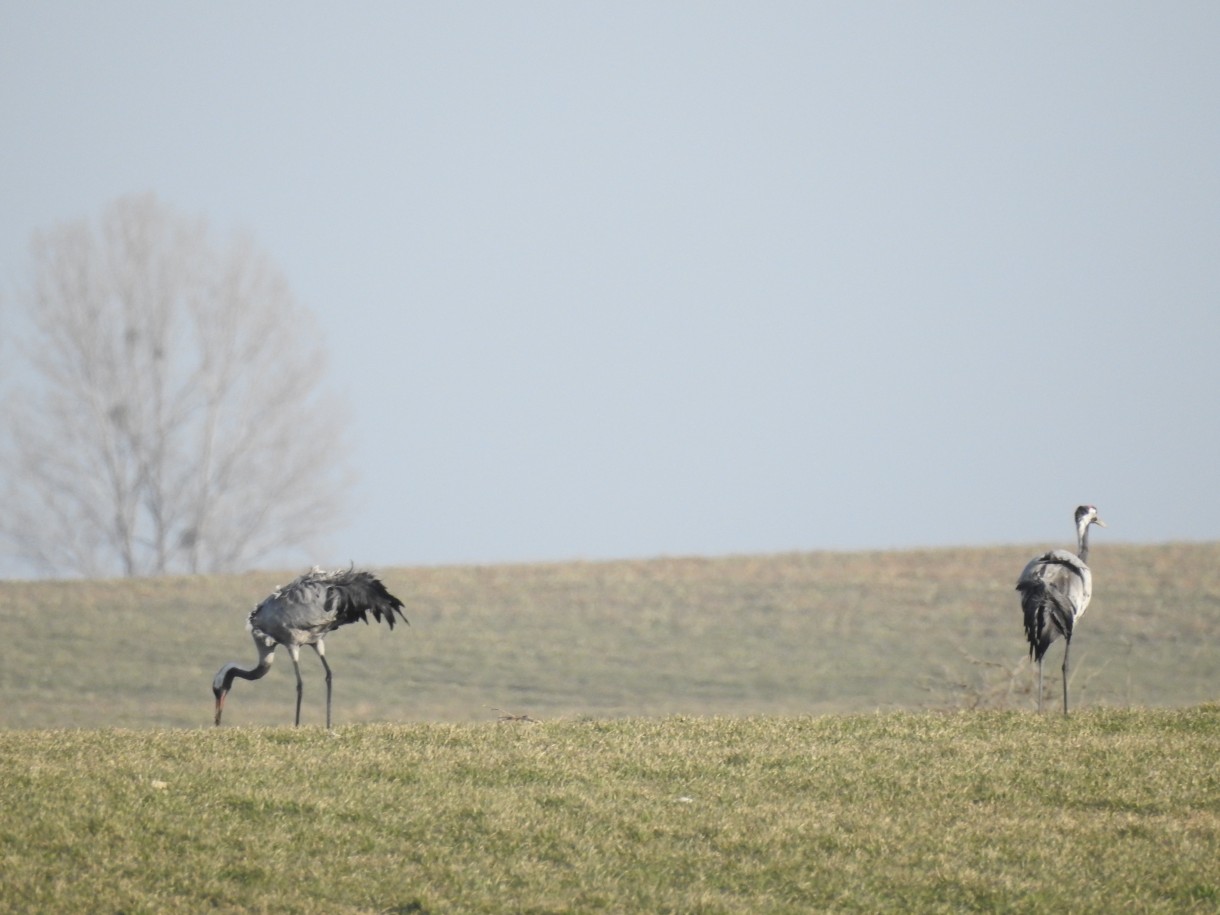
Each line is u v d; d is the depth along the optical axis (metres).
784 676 147.38
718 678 147.50
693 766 56.16
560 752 58.47
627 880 45.00
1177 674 140.50
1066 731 62.50
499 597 182.38
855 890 44.22
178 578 191.50
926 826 49.12
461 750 59.25
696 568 196.00
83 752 58.31
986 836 48.09
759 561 198.75
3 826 47.78
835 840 47.81
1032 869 45.50
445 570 198.50
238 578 192.00
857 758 57.19
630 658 155.75
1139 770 54.75
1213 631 154.25
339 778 53.72
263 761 56.16
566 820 49.66
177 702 138.62
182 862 45.88
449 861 46.28
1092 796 51.88
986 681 98.00
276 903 43.09
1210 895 43.25
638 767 56.00
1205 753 57.50
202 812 49.75
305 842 47.47
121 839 47.41
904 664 149.88
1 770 54.06
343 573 69.94
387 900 43.53
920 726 64.25
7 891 43.19
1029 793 52.59
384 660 155.38
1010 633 158.88
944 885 44.53
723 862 46.28
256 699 140.75
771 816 50.00
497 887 44.41
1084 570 68.00
